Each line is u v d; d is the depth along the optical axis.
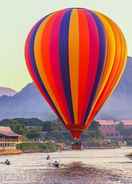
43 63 138.25
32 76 144.12
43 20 143.12
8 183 151.38
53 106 138.75
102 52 137.00
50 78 137.38
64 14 141.88
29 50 142.50
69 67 135.25
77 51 135.38
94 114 137.38
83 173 173.88
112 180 153.25
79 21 139.00
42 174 173.88
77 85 134.88
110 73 139.38
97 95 137.12
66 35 137.00
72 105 134.75
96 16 142.62
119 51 141.62
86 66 135.25
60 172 180.88
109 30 141.12
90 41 136.62
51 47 137.00
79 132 134.25
